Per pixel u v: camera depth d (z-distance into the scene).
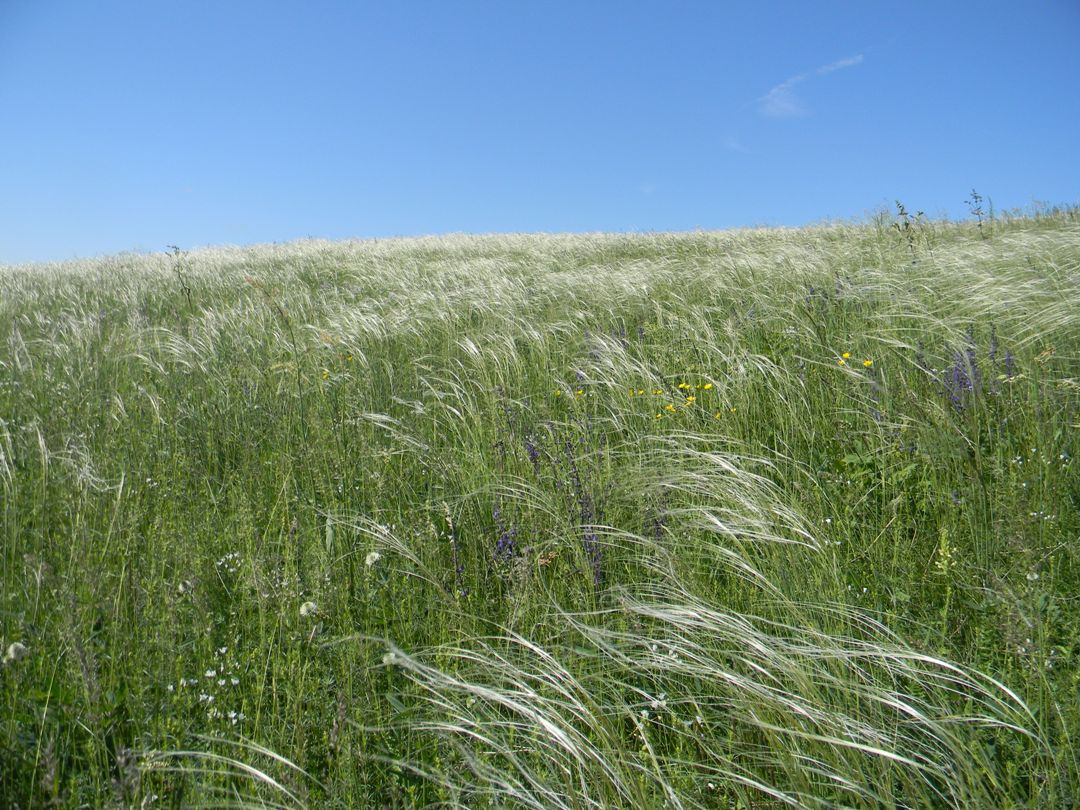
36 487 3.88
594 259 14.89
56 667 2.62
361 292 12.39
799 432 4.77
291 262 18.58
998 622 2.62
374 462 4.34
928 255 8.95
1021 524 3.09
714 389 5.49
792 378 5.22
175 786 2.17
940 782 2.16
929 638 2.71
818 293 7.19
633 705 2.39
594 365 5.91
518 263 14.78
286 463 4.45
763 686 2.14
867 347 5.88
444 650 2.67
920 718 2.03
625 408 5.15
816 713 2.03
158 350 7.34
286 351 7.18
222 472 4.77
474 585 3.23
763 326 7.00
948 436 4.08
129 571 3.01
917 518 3.70
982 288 6.59
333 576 3.25
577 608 2.96
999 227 13.72
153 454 4.76
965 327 5.91
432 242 26.12
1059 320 5.35
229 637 2.91
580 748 2.01
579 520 3.39
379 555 3.22
